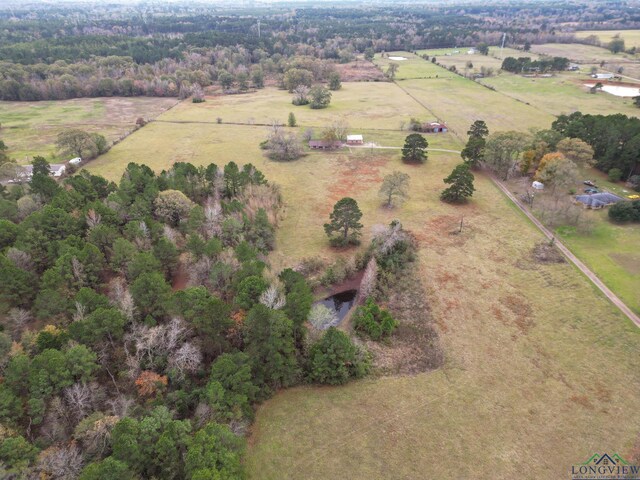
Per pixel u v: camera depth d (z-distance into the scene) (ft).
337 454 132.77
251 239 230.89
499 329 182.29
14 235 205.16
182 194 249.96
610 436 137.08
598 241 240.94
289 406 149.07
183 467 115.34
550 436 137.59
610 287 203.92
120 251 191.42
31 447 115.14
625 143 305.32
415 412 146.61
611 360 165.17
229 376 136.05
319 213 282.36
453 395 152.76
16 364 130.21
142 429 116.26
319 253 237.66
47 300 158.92
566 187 292.40
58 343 144.77
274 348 147.84
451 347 173.99
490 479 125.59
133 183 261.03
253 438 137.18
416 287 209.15
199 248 201.57
